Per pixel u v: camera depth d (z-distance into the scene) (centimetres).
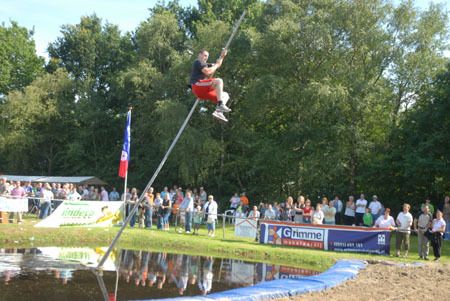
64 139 4944
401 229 1736
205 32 3728
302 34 3250
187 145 3456
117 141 4856
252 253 1736
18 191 2261
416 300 927
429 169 2652
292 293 927
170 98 3950
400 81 3288
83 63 5188
